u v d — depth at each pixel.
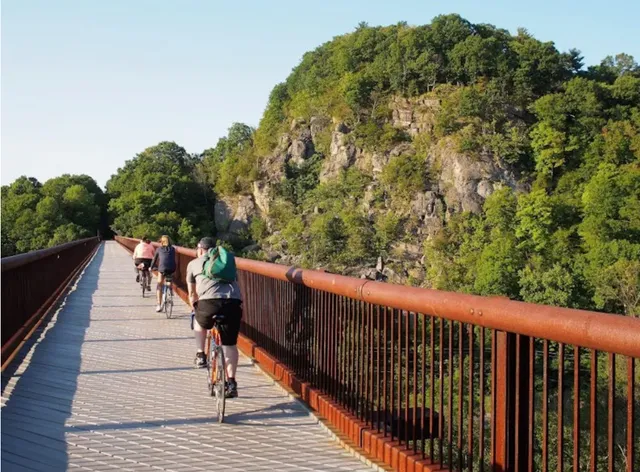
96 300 17.72
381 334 5.31
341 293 5.97
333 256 130.12
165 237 14.70
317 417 6.33
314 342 6.91
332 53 175.00
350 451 5.41
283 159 160.25
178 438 5.75
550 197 108.00
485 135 132.50
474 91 137.38
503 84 142.00
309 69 177.50
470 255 106.50
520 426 3.64
